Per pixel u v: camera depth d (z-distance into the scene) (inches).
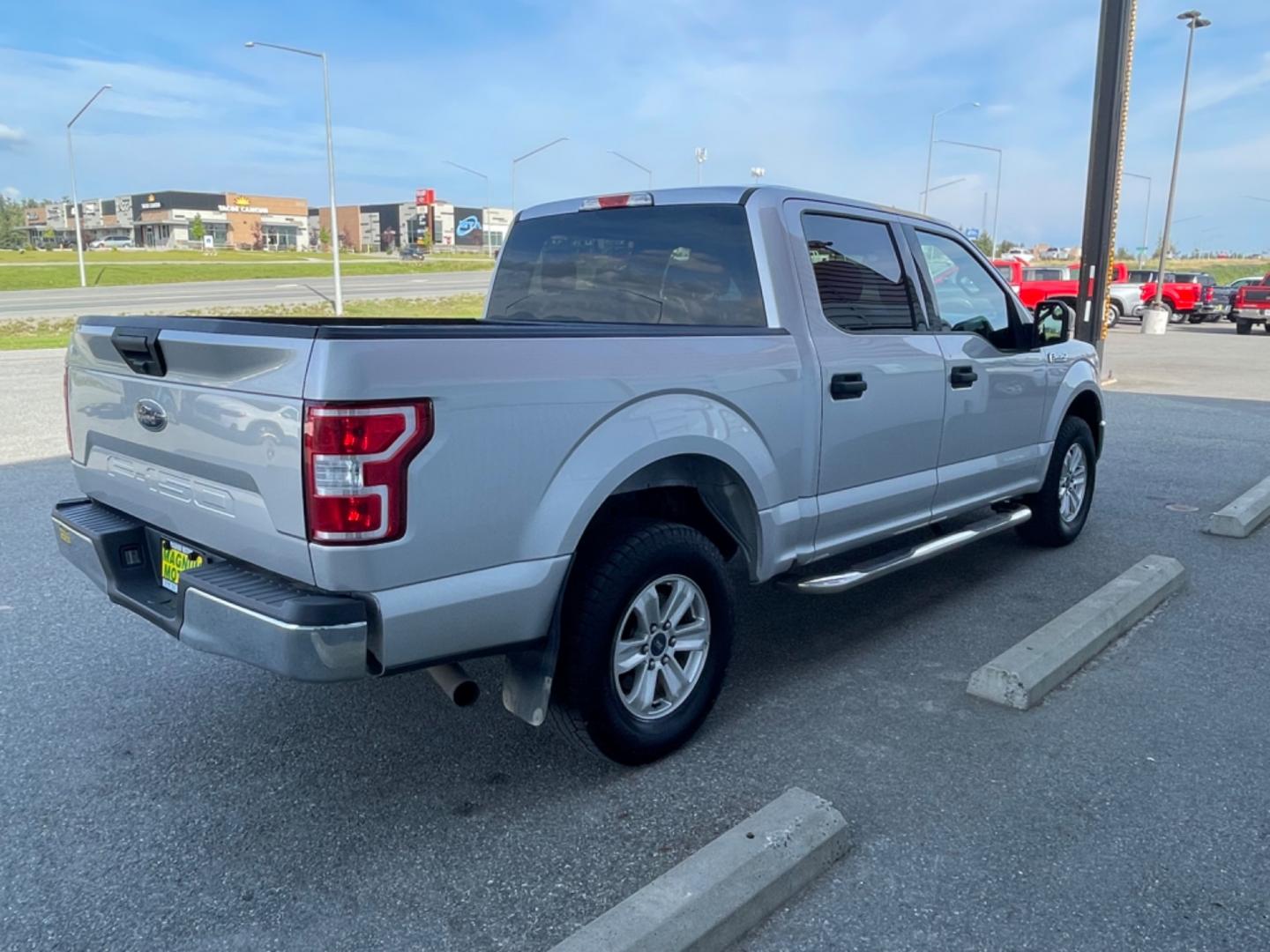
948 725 149.5
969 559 237.8
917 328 182.1
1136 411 497.0
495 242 6594.5
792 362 151.5
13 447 375.9
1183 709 155.1
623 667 131.0
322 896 108.7
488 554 113.9
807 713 153.9
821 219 166.2
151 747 142.9
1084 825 121.9
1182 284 1298.0
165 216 5895.7
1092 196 527.2
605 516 140.4
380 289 1936.5
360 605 105.2
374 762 138.7
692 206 164.7
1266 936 101.8
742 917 101.3
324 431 100.7
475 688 119.4
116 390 133.2
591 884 110.7
